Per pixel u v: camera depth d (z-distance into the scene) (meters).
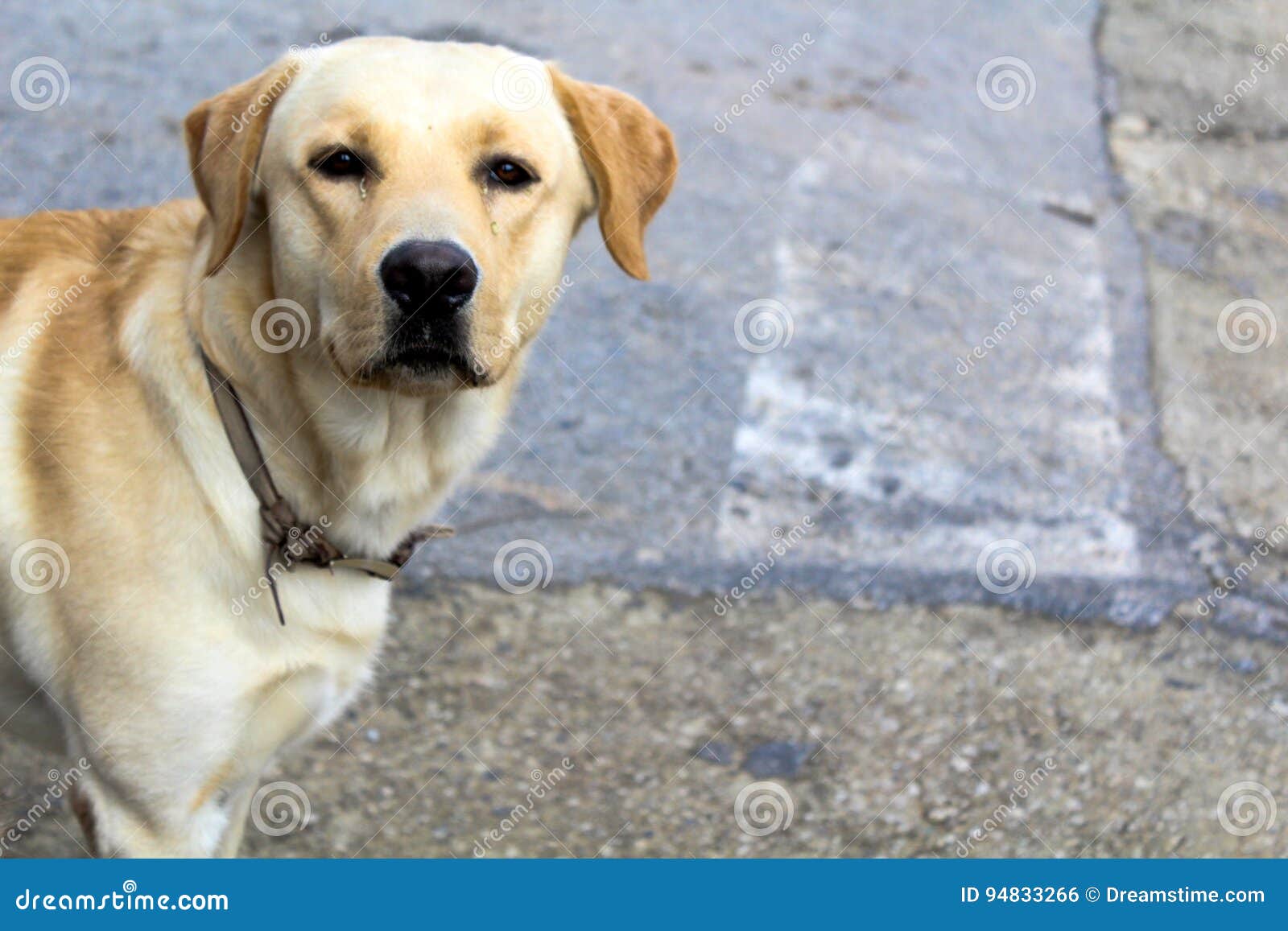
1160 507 4.79
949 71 7.93
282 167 2.40
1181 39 9.20
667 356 5.09
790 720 3.74
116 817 2.50
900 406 5.06
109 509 2.39
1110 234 6.61
